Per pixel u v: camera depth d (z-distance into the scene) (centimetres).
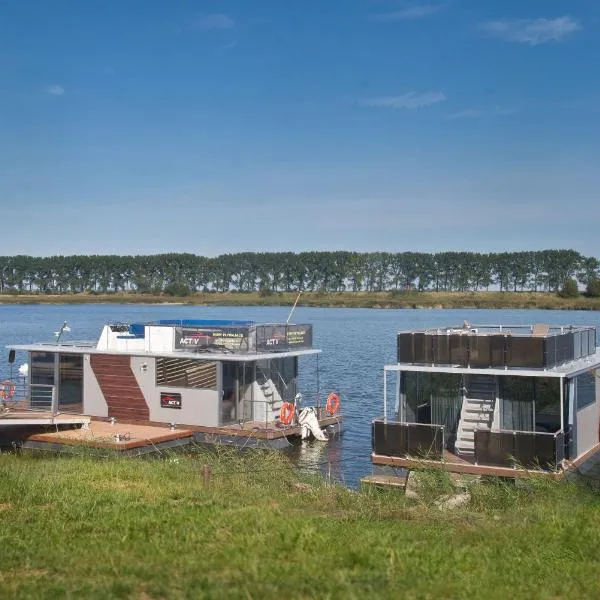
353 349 7619
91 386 3284
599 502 1716
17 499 1598
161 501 1605
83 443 2761
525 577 1132
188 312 16488
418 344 2461
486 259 19950
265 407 3170
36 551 1223
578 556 1254
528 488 1933
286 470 2088
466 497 1864
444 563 1174
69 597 981
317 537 1294
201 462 2261
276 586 1033
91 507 1538
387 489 2069
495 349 2359
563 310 16800
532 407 2342
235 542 1281
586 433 2527
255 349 3152
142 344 3281
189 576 1088
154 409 3161
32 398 3362
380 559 1178
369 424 3622
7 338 8306
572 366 2452
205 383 3064
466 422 2430
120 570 1118
